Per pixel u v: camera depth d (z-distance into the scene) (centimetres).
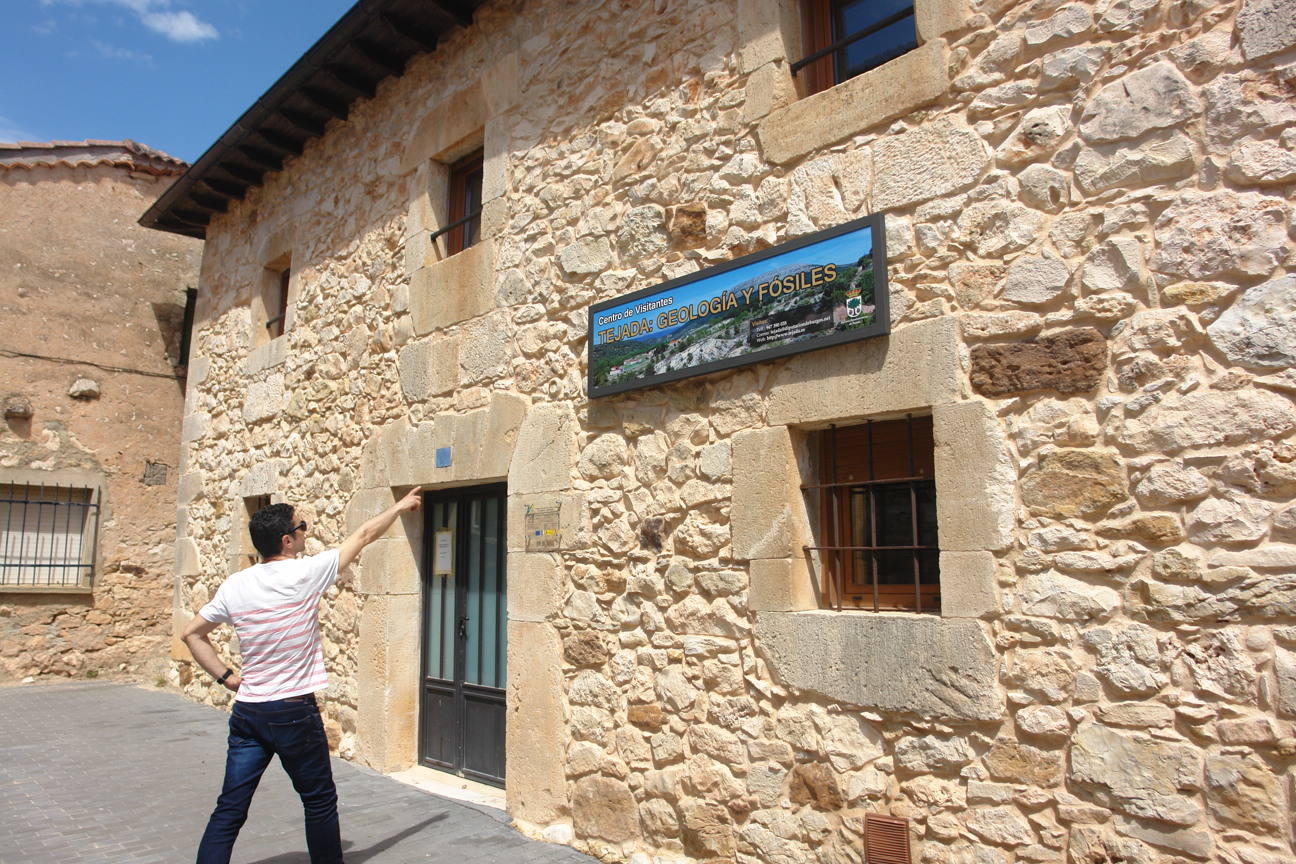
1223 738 245
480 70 527
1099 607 268
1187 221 267
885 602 334
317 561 329
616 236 429
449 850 388
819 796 318
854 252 328
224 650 731
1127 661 261
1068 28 294
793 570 338
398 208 584
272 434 691
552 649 425
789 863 323
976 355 300
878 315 317
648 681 382
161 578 938
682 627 372
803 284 342
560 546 428
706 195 391
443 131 549
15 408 865
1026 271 293
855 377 326
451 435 507
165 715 695
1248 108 260
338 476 605
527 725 432
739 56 388
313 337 655
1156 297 270
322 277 655
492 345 486
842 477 351
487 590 507
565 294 449
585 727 406
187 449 830
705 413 377
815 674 325
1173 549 258
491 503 512
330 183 664
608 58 449
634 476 401
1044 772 271
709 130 395
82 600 889
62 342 908
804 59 371
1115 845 257
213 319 821
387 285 582
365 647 552
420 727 542
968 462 296
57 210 926
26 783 490
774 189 365
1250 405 251
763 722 339
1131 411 270
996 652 284
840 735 316
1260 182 256
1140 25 281
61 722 665
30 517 871
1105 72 286
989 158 306
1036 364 288
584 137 455
